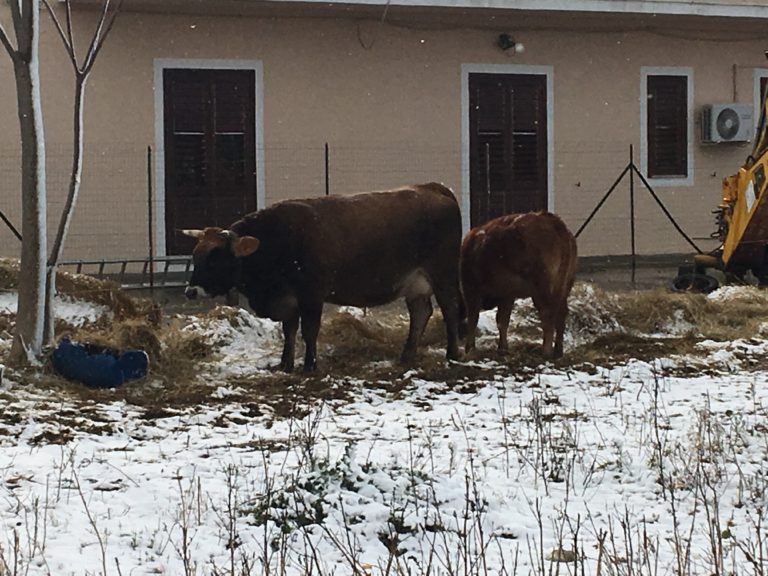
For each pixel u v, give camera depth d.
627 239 23.00
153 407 9.96
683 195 23.39
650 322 14.02
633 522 6.64
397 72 21.28
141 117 19.80
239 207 20.48
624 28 22.75
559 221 12.02
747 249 16.89
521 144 22.20
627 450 8.21
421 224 11.82
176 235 20.11
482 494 7.02
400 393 10.55
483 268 12.10
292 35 20.64
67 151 19.38
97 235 19.58
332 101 20.94
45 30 19.16
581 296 13.97
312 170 20.83
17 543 5.87
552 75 22.31
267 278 11.40
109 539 6.32
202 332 12.52
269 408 9.98
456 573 5.62
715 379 11.21
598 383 10.98
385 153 21.28
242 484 7.32
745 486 7.28
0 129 18.88
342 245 11.48
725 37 23.52
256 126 20.52
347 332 12.77
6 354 11.50
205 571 5.88
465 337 12.44
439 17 21.41
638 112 22.94
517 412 9.78
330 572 5.84
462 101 21.69
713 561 5.73
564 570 5.88
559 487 7.38
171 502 6.99
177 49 19.98
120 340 11.47
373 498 6.80
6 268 13.60
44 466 7.88
